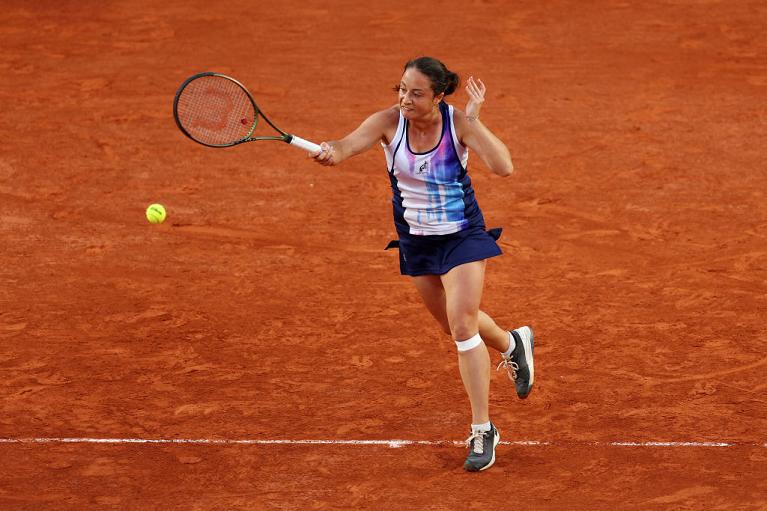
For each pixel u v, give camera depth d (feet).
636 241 122.72
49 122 171.83
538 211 133.39
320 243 123.95
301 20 230.48
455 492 70.38
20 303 106.42
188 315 103.14
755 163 150.71
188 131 76.28
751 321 99.76
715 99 180.86
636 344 94.99
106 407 83.76
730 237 123.44
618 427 79.46
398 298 107.04
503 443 77.30
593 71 197.16
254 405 84.02
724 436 77.66
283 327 100.12
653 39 216.13
